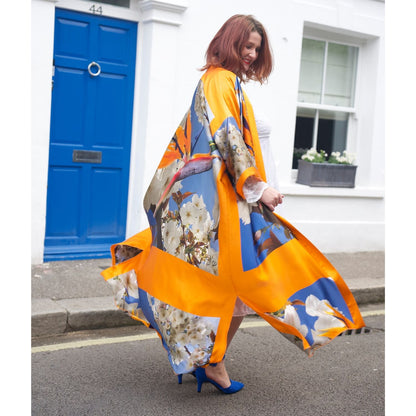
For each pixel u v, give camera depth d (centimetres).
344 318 285
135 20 558
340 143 725
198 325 274
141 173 565
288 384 324
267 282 273
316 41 688
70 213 553
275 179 364
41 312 388
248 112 287
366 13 688
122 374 326
